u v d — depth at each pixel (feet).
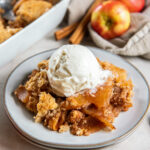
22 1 2.06
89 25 2.02
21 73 1.61
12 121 1.38
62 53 1.47
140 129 1.51
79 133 1.38
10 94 1.50
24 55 1.90
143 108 1.49
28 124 1.39
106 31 1.96
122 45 1.94
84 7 2.12
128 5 2.06
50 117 1.41
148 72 1.82
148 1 2.15
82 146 1.32
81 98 1.44
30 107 1.45
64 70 1.44
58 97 1.49
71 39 1.94
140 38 1.88
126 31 1.96
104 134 1.38
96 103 1.43
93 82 1.46
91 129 1.40
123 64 1.71
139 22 1.96
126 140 1.46
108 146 1.36
